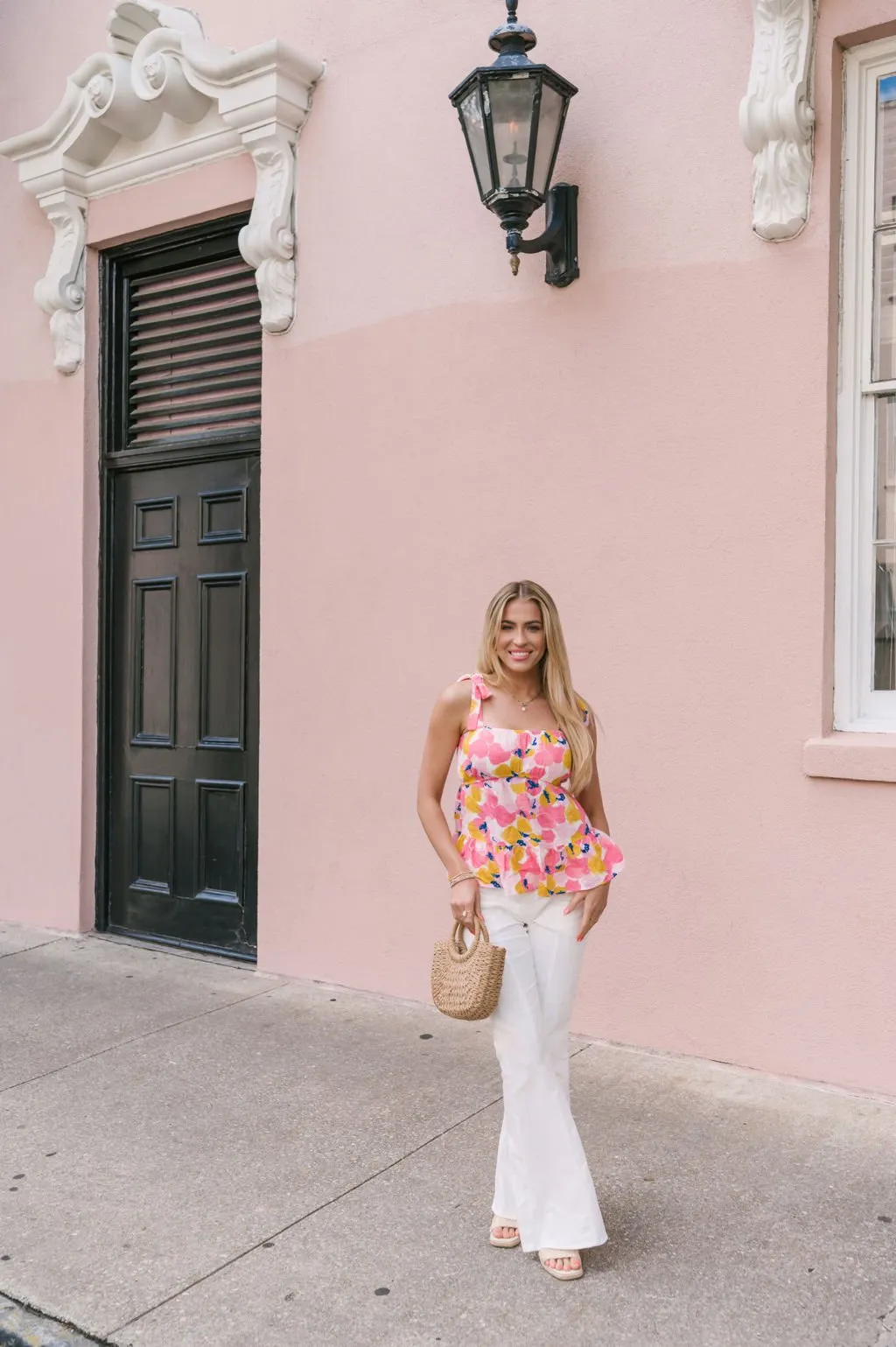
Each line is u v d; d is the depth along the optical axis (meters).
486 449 4.61
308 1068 4.22
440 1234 3.05
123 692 6.09
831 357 3.85
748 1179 3.28
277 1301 2.79
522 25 4.44
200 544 5.75
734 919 4.04
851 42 3.81
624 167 4.21
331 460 5.09
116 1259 3.00
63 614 6.13
